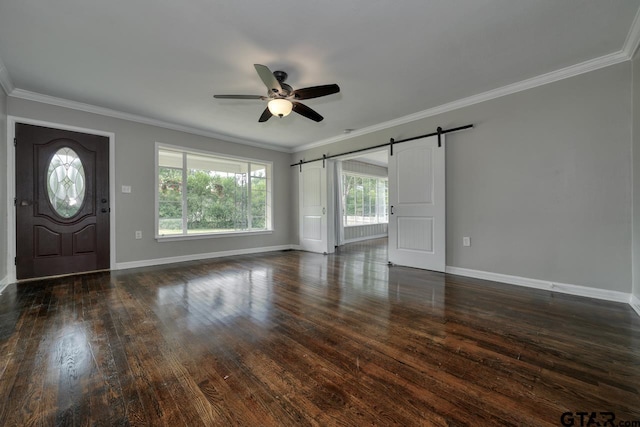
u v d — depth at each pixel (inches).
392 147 174.1
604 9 78.8
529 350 69.9
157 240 175.6
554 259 118.5
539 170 121.4
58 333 79.2
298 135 207.2
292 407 50.5
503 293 116.2
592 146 109.0
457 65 109.3
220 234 206.5
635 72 98.1
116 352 69.2
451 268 150.6
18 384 56.4
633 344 72.6
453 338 76.5
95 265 154.3
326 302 106.0
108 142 157.2
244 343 74.1
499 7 77.9
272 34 89.2
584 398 52.4
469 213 142.9
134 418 47.8
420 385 56.6
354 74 115.4
